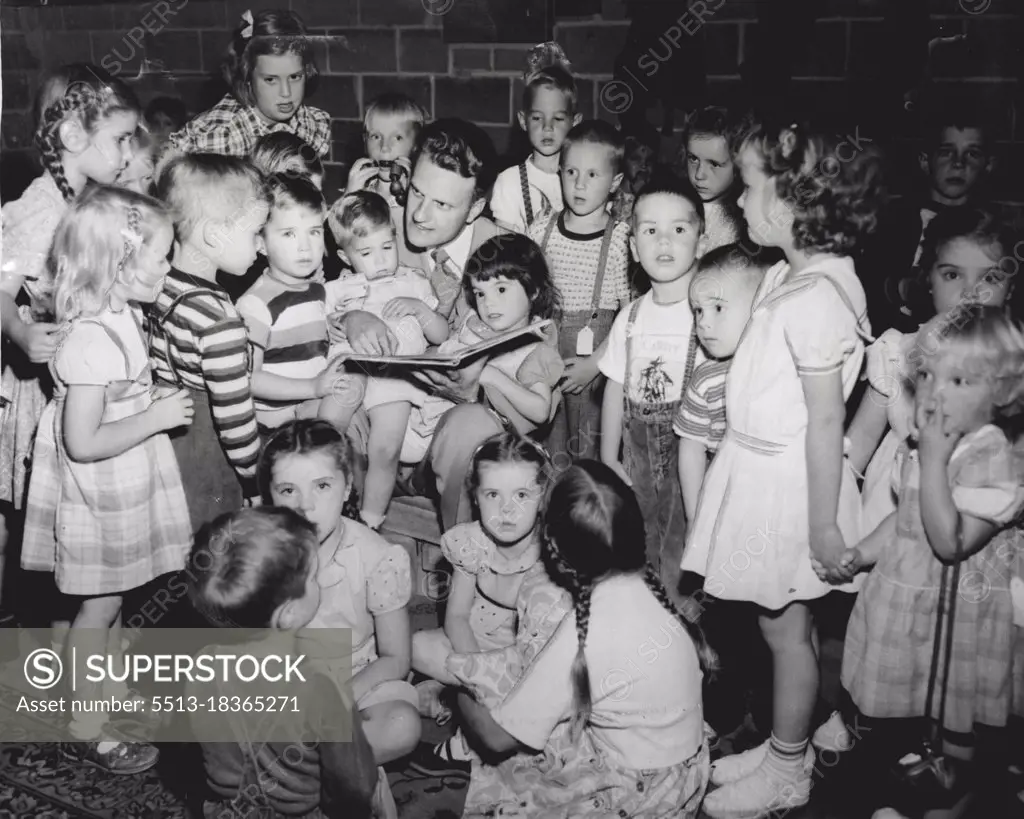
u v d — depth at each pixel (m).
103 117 2.64
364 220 2.71
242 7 4.34
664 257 2.49
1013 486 2.07
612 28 3.73
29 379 2.70
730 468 2.23
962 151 2.93
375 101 3.40
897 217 2.95
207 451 2.49
